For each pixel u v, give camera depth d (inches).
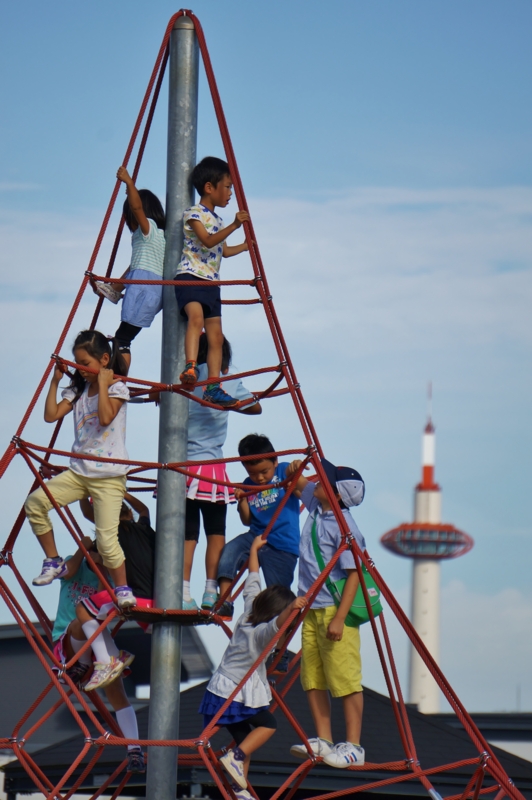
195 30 1151.6
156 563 1029.2
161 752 1008.9
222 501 1136.8
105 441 997.8
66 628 1072.2
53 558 1010.7
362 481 1067.3
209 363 1093.1
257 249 1078.4
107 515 987.9
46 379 1000.9
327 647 1016.9
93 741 940.6
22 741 1038.4
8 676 2325.3
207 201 1113.4
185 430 1059.9
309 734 1577.3
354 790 1020.5
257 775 1505.9
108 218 1071.0
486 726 2381.9
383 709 1745.8
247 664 983.0
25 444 978.1
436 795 1029.2
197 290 1077.8
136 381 1010.1
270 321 1063.6
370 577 1061.8
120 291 1160.8
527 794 1610.5
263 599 988.6
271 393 1119.6
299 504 1144.2
